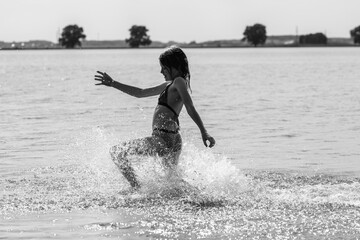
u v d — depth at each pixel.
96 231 7.23
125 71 57.59
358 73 49.91
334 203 8.42
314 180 9.97
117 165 9.51
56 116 19.22
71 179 10.07
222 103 23.61
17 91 30.25
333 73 50.25
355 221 7.59
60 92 29.81
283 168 11.05
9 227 7.39
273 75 47.41
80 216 7.88
